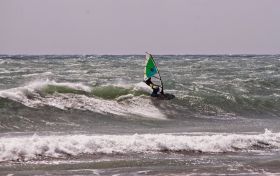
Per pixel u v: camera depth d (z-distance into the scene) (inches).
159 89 3870.6
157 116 3415.4
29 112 3019.2
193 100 3769.7
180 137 2279.8
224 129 2849.4
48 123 2864.2
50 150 2022.6
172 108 3607.3
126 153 2075.5
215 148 2224.4
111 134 2519.7
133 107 3518.7
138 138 2223.2
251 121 3341.5
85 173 1777.8
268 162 2010.3
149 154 2081.7
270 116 3641.7
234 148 2256.4
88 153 2044.8
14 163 1879.9
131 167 1877.5
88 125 2893.7
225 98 3873.0
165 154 2097.7
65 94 3412.9
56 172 1782.7
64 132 2578.7
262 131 2765.7
